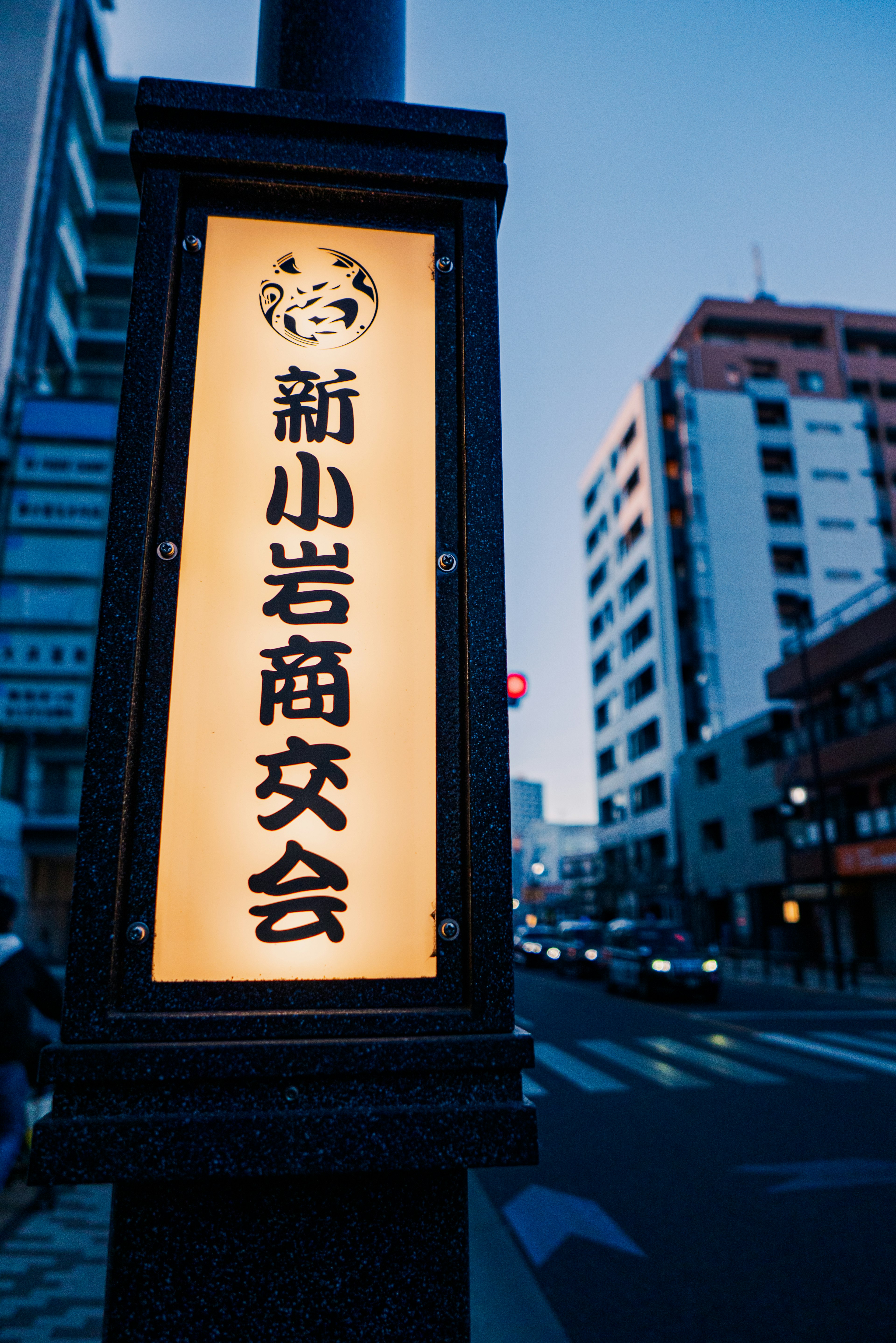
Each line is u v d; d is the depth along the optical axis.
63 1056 1.22
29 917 23.66
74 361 30.55
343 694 1.52
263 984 1.36
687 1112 7.99
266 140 1.70
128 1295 1.23
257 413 1.62
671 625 43.28
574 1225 5.12
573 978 26.56
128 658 1.43
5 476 20.92
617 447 51.00
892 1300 4.04
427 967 1.42
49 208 26.42
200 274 1.67
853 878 25.95
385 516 1.61
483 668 1.52
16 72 25.50
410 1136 1.25
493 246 1.75
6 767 24.97
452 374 1.71
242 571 1.54
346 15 1.99
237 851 1.42
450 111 1.77
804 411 47.47
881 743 23.38
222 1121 1.21
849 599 44.75
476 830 1.44
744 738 33.94
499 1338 3.67
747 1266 4.48
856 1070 9.84
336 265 1.73
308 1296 1.26
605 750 52.06
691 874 38.12
